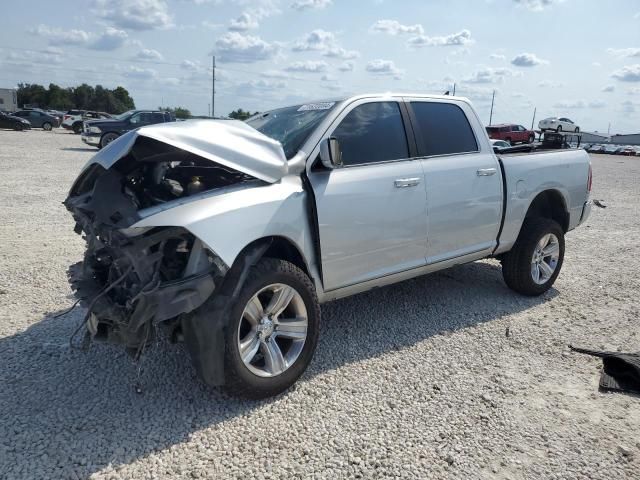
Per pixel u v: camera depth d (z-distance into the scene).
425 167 4.36
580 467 2.81
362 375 3.75
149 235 2.97
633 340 4.44
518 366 3.93
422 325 4.66
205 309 3.08
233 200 3.22
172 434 3.02
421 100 4.60
